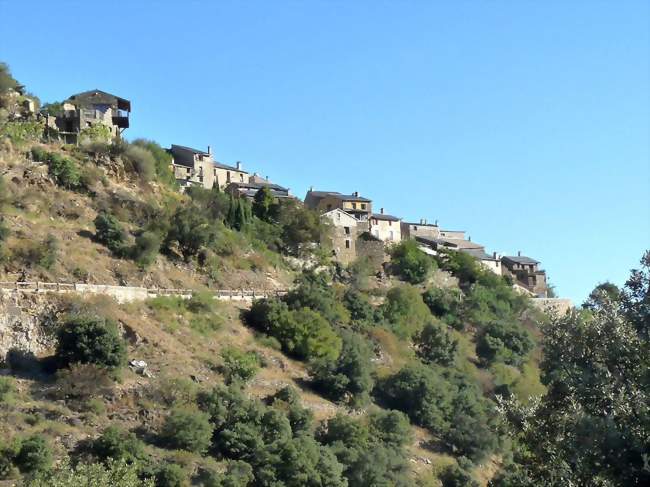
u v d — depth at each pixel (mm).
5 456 66625
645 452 31031
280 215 144375
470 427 101375
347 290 130375
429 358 125062
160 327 96000
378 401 105625
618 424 32719
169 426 77562
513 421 39031
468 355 132125
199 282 113938
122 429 75125
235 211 136125
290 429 84062
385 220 173625
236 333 104312
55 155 117562
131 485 59594
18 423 72500
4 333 83688
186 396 83312
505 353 133875
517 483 38156
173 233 116125
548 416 37562
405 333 128250
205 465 75000
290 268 134750
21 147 117125
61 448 71375
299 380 101062
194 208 124812
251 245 131500
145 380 84750
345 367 103375
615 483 31156
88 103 151250
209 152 174875
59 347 83562
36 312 87125
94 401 78938
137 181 128125
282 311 110125
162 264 111375
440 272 156375
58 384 79312
